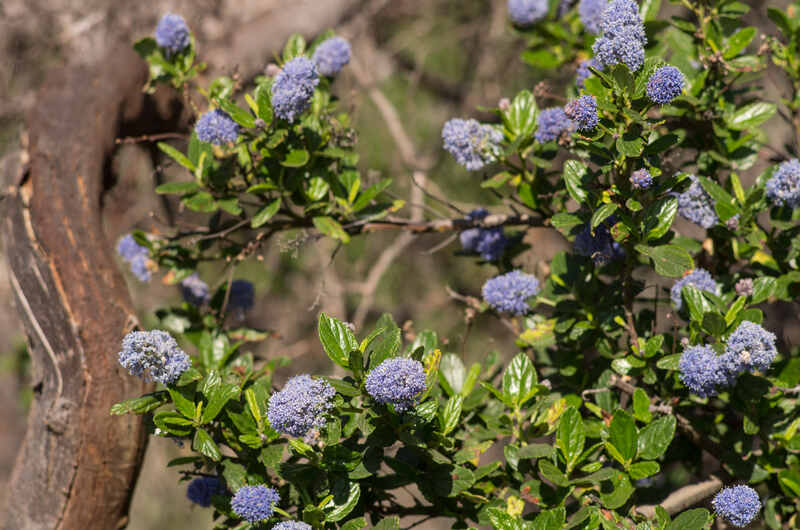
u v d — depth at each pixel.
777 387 1.45
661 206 1.41
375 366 1.37
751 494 1.36
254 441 1.41
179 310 1.59
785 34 1.52
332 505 1.39
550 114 1.46
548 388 1.44
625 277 1.44
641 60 1.37
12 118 1.73
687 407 1.50
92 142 1.58
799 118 1.54
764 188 1.46
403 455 1.44
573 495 1.45
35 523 1.52
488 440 1.47
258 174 1.52
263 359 1.56
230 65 1.68
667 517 1.38
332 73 1.56
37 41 1.74
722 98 1.50
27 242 1.55
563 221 1.43
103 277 1.54
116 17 1.74
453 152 1.50
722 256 1.52
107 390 1.52
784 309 1.68
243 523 1.40
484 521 1.43
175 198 1.77
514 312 1.50
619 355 1.47
